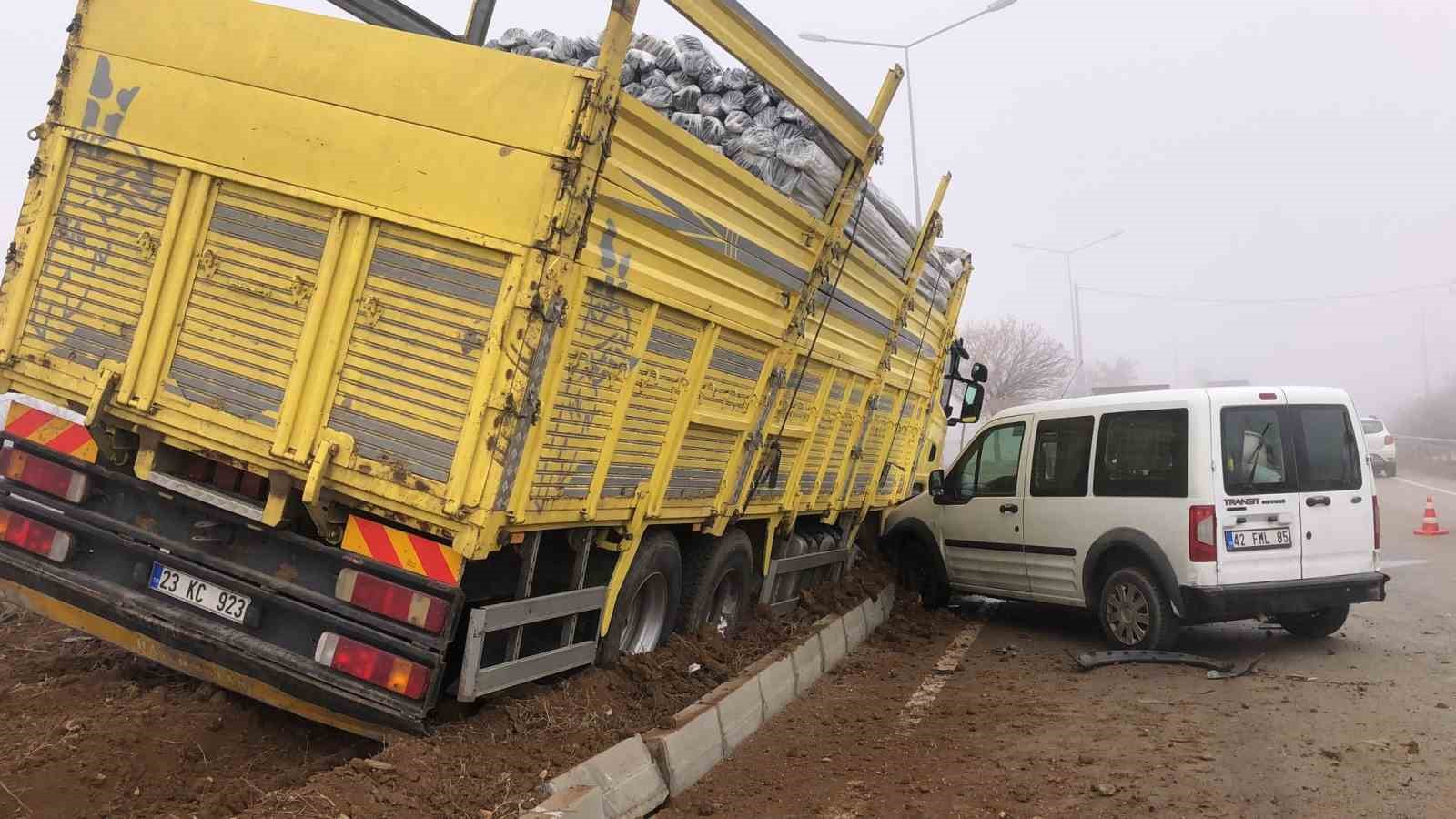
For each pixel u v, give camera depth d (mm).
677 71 6246
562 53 6445
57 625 6801
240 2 4938
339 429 4621
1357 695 6711
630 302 5086
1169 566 8023
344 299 4625
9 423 5363
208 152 4898
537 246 4375
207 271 4875
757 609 8031
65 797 4484
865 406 8969
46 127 5207
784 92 5918
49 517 5277
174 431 4891
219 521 5008
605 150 4500
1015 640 9461
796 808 5094
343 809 4020
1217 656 8219
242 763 5070
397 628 4633
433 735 4824
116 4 5156
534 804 4273
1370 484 8398
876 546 11383
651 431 5613
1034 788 5227
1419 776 5098
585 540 5465
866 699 7340
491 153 4473
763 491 7375
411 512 4516
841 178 6934
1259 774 5238
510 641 5059
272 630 4898
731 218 5770
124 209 5043
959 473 10562
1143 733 6059
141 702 5605
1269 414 8164
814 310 7086
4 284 5195
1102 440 8875
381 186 4613
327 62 4762
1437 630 9016
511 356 4379
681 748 5395
